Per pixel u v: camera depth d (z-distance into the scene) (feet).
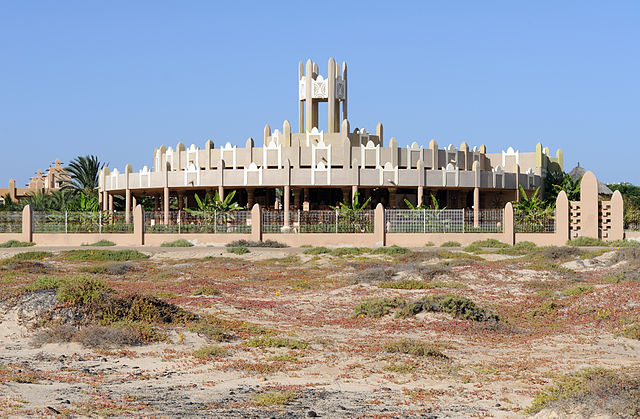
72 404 33.45
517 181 204.95
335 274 104.27
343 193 190.39
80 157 255.09
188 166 194.70
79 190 250.78
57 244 163.43
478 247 137.59
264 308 71.20
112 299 57.06
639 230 155.94
